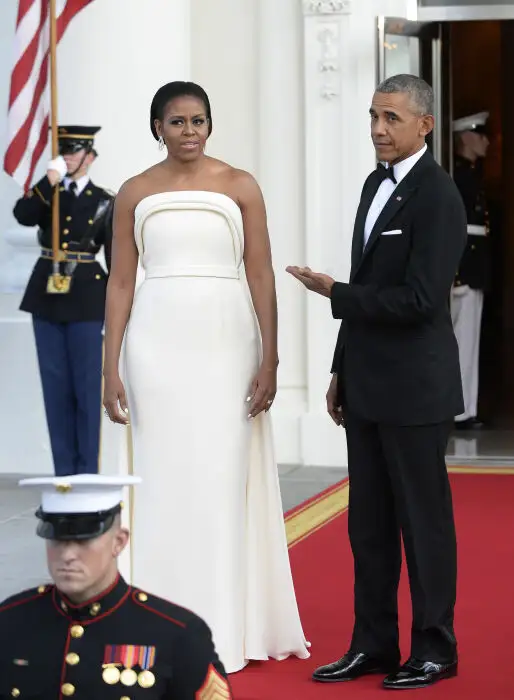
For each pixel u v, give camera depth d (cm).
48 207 2711
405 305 1452
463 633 1748
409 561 1516
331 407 1583
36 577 2047
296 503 2703
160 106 1605
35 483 899
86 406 2736
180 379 1583
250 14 3341
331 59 3228
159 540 1589
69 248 2714
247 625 1631
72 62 3028
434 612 1520
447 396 1495
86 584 896
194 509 1586
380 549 1558
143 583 1596
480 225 3878
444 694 1487
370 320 1481
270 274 1650
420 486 1500
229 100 3362
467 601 1916
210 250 1597
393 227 1484
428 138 3550
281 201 3297
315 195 3250
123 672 892
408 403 1486
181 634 906
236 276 1622
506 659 1627
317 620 1822
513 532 2408
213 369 1588
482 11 3391
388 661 1574
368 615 1566
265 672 1596
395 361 1494
